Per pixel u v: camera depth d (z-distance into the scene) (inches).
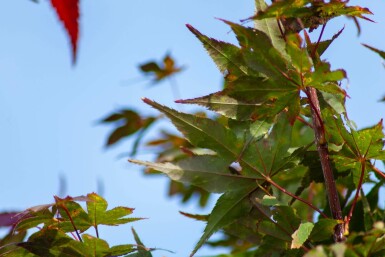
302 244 38.5
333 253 36.8
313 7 38.4
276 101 38.6
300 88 38.3
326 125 39.2
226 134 39.2
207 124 39.2
